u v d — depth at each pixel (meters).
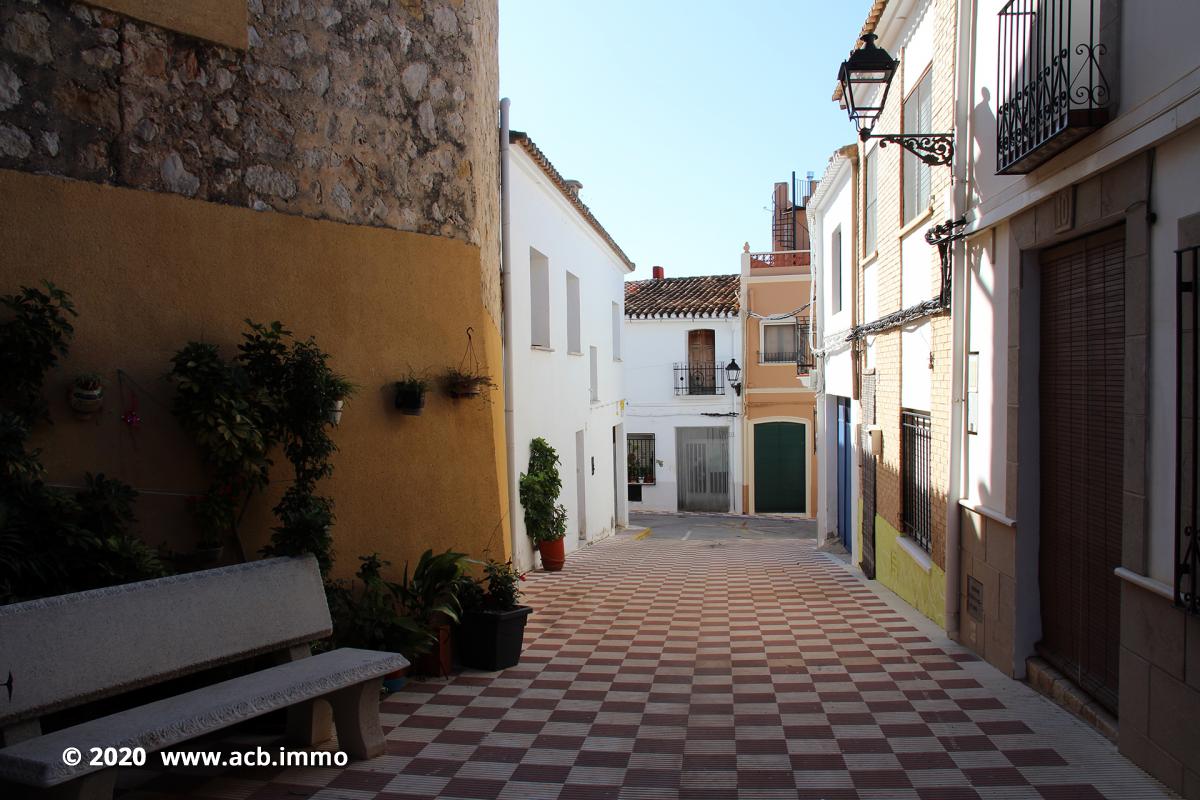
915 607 9.12
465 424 7.50
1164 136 4.07
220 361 5.34
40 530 4.36
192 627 4.34
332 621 5.34
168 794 4.20
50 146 5.02
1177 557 3.91
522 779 4.42
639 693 5.94
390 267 6.88
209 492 5.46
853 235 12.93
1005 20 6.05
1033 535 6.07
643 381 27.80
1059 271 5.70
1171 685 4.08
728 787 4.30
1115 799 4.03
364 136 6.74
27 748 3.38
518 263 11.93
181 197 5.59
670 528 23.03
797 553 15.94
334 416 5.83
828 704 5.64
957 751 4.71
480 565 7.47
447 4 7.43
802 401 26.23
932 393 8.21
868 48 7.46
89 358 5.07
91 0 5.17
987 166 6.58
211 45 5.79
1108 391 5.04
